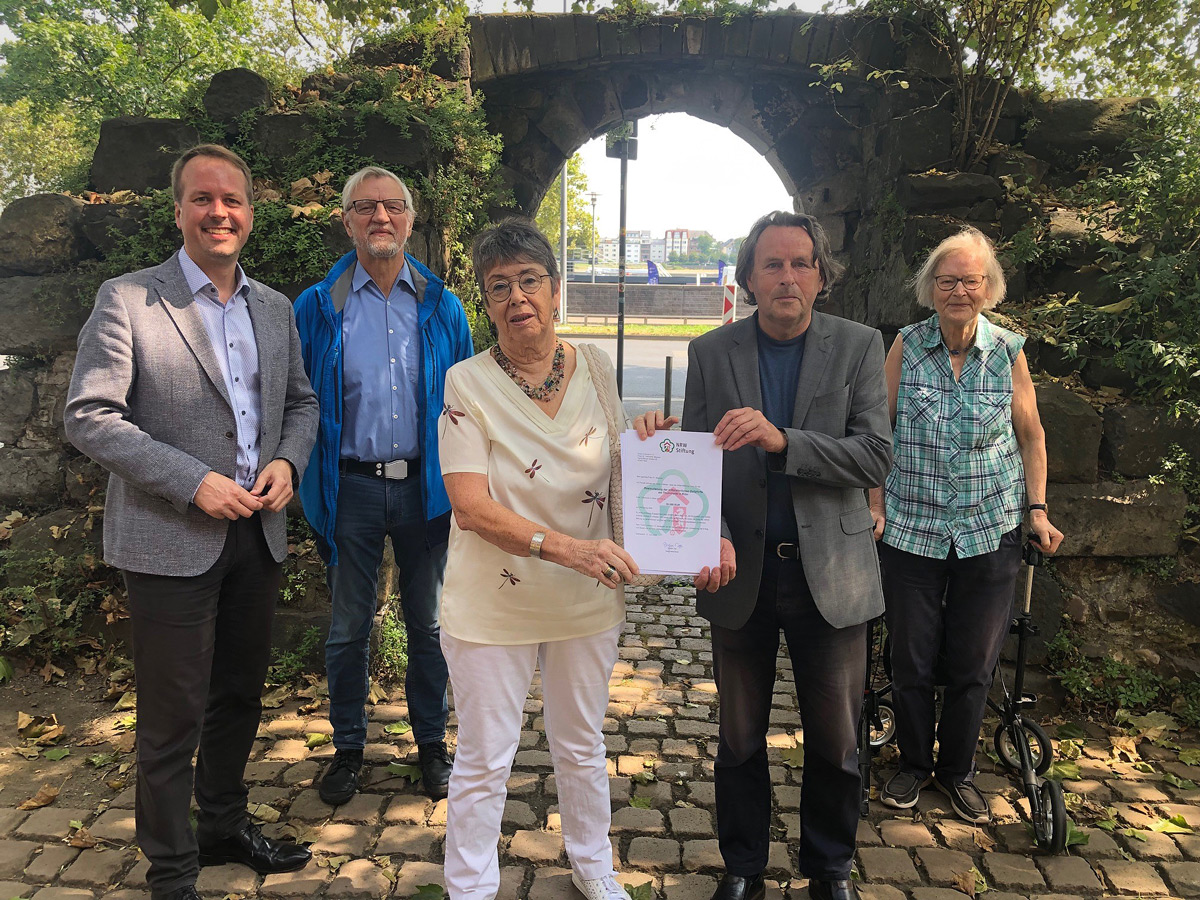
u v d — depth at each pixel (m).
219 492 2.14
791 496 2.24
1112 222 4.48
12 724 3.39
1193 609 3.62
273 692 3.67
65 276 3.96
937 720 3.56
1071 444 3.67
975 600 2.84
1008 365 2.83
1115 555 3.69
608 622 2.22
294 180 4.30
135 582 2.18
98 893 2.44
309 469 2.93
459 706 2.19
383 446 2.95
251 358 2.39
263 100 4.48
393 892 2.46
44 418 4.11
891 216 5.31
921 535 2.84
